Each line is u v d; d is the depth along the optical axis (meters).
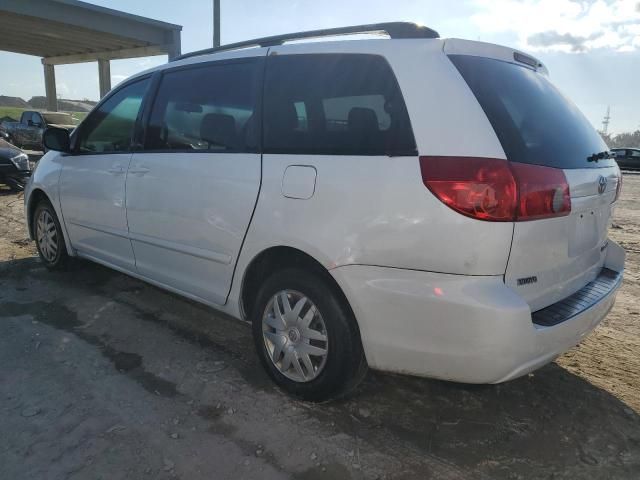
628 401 2.93
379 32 2.71
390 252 2.33
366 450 2.47
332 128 2.61
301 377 2.78
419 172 2.26
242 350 3.46
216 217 3.04
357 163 2.45
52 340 3.53
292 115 2.79
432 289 2.26
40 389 2.92
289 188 2.66
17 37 26.36
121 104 3.96
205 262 3.20
